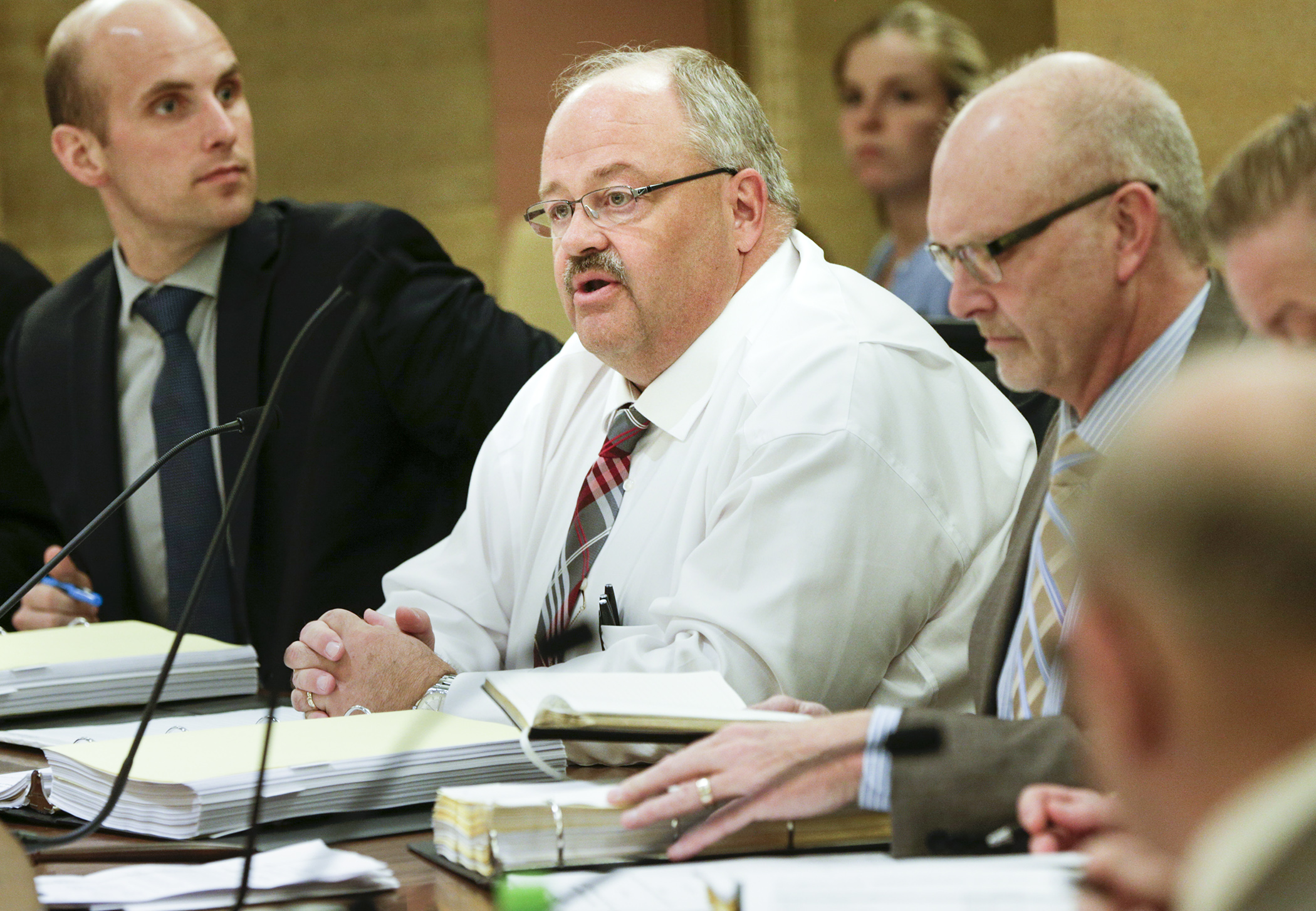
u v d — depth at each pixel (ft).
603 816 12.22
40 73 65.51
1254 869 3.96
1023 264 17.22
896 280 41.55
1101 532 4.14
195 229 32.40
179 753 15.01
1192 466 3.88
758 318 22.77
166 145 31.73
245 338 32.30
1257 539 3.79
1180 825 4.22
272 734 15.96
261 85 65.41
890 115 41.93
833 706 19.70
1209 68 37.73
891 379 21.25
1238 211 15.26
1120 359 17.38
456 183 64.59
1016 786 11.90
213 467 32.32
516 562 24.95
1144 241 17.07
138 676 22.98
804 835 12.31
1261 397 3.86
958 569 20.94
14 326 35.99
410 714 17.12
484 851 11.99
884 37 41.83
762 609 19.35
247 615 31.65
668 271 22.30
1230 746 4.03
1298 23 37.09
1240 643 3.89
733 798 12.19
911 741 12.01
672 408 22.63
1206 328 16.66
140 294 33.37
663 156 22.38
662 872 11.05
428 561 25.98
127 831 14.17
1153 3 38.01
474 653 24.56
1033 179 17.08
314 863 11.98
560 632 22.77
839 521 19.88
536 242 40.68
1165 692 4.13
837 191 60.44
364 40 64.90
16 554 37.01
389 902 11.58
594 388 25.07
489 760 15.19
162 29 32.30
